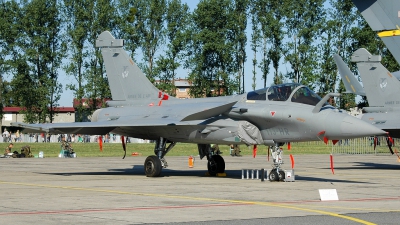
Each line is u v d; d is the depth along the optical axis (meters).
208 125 29.33
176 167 39.22
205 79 93.75
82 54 94.25
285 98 28.20
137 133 32.41
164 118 30.94
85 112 98.00
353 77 55.28
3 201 19.73
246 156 57.31
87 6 94.50
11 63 94.38
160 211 17.45
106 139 95.12
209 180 28.61
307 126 26.95
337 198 20.53
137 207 18.31
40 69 97.88
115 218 16.09
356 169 38.03
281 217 16.33
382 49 94.12
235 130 28.58
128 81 35.59
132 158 51.38
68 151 54.44
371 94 40.94
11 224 15.09
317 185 25.89
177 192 22.78
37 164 41.69
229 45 91.44
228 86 92.88
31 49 93.75
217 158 31.94
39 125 30.44
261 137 28.86
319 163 44.75
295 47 91.31
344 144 72.75
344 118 26.03
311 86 87.50
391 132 39.25
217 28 93.56
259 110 28.27
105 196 21.33
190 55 95.25
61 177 30.28
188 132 30.31
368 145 69.38
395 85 40.03
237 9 94.31
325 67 92.38
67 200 20.06
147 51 94.31
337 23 92.94
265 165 41.34
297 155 59.84
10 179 28.86
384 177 31.05
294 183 26.94
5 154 53.47
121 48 35.97
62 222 15.41
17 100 99.31
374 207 18.45
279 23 88.81
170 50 92.88
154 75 92.25
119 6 93.50
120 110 34.75
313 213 17.09
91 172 34.12
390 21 21.50
